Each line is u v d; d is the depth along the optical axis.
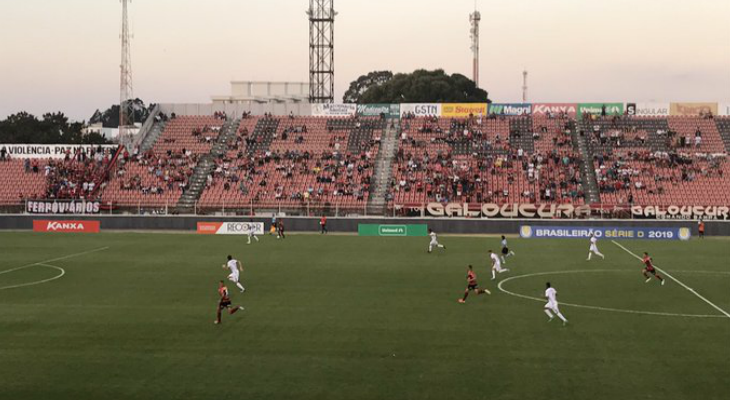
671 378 23.00
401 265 47.56
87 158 85.88
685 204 71.94
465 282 40.94
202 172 82.31
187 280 41.75
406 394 21.50
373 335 28.53
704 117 87.50
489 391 21.77
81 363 24.78
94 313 32.78
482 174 78.62
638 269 45.84
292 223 70.44
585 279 41.94
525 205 69.19
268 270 45.44
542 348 26.55
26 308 33.94
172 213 74.19
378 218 69.00
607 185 74.75
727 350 26.22
